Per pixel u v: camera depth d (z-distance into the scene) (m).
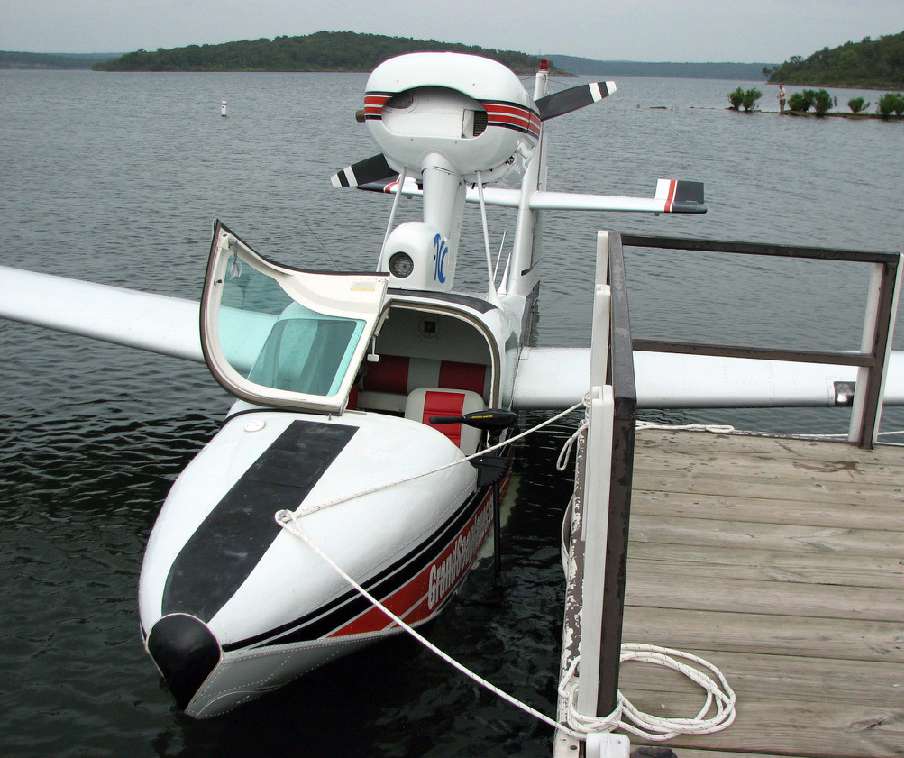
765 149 44.59
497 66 7.11
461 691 5.01
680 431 5.64
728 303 14.98
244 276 5.55
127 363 10.37
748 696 3.02
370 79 7.25
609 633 2.55
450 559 5.27
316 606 4.07
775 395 7.29
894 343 13.63
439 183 7.35
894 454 5.27
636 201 9.68
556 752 2.72
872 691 3.06
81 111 58.62
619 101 119.50
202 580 3.94
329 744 4.57
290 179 28.30
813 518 4.40
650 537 4.16
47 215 20.42
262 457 4.79
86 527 6.68
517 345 7.44
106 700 4.87
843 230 22.56
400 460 4.89
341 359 5.54
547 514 7.20
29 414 8.84
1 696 4.86
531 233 10.02
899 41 152.62
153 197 23.69
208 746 4.54
